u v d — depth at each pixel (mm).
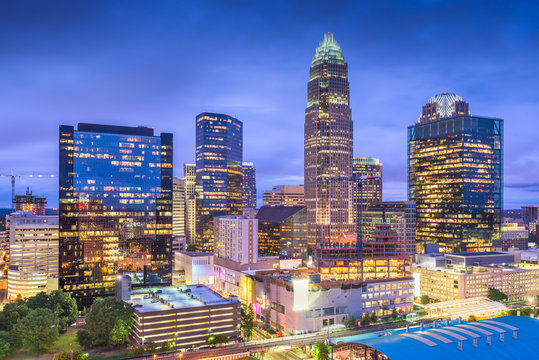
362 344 163625
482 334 170500
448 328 181000
